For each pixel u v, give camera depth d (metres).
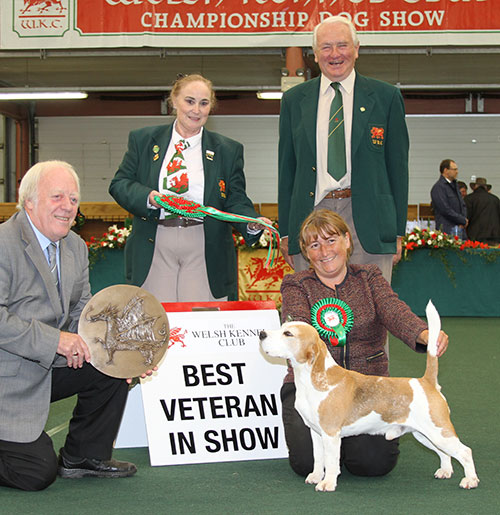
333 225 3.16
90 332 2.97
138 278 3.95
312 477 3.00
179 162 3.92
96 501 2.78
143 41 9.12
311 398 2.82
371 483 3.03
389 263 3.96
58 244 3.09
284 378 3.45
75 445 3.14
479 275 9.73
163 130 4.03
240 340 3.60
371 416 2.82
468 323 9.10
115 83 16.67
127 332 3.03
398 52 11.95
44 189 2.88
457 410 4.50
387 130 3.96
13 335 2.79
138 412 3.85
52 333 2.83
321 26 3.93
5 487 2.97
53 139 17.73
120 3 9.11
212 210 3.76
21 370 2.90
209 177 3.96
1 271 2.85
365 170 3.86
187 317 3.60
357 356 3.19
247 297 8.88
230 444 3.43
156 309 3.12
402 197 4.01
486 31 8.88
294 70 11.57
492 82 16.31
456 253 9.70
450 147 16.98
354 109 3.90
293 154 4.17
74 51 12.12
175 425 3.41
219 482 3.04
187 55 12.56
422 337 2.99
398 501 2.75
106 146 17.64
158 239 3.92
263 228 4.00
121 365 3.00
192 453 3.38
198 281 3.93
